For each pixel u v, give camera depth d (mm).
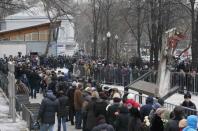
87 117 15570
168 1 42938
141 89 20969
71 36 91625
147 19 50188
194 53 37562
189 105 16266
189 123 10328
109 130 11438
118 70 38781
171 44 21484
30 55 57094
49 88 24344
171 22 46625
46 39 66000
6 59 46438
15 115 20891
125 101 15453
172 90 20531
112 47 68688
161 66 20875
